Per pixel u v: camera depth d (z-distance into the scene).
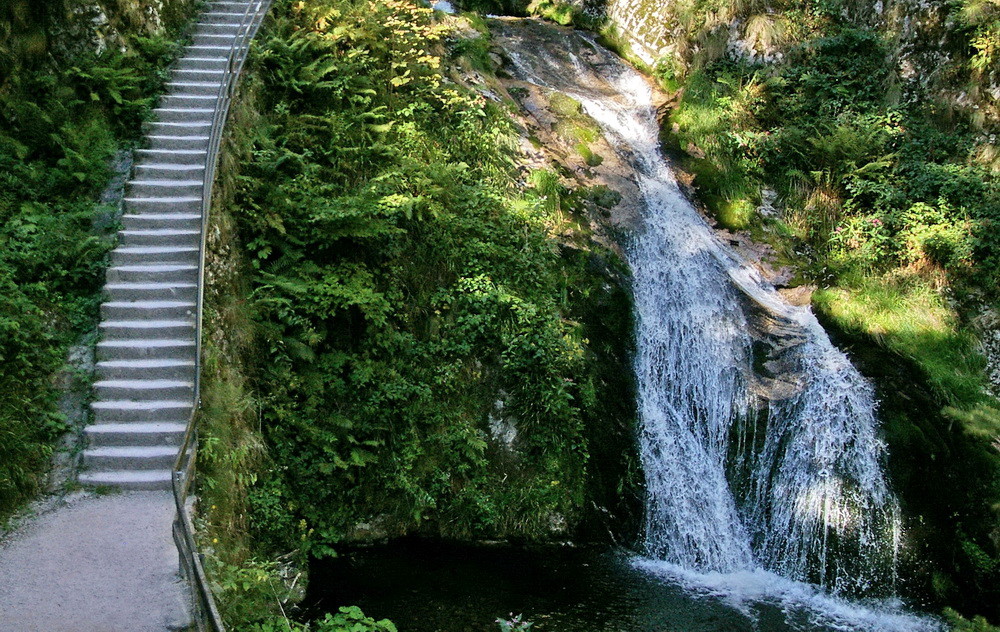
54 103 10.83
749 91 16.11
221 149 10.63
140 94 11.80
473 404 11.09
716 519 11.38
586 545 10.83
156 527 7.29
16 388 8.07
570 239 13.00
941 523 11.06
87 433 8.16
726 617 9.48
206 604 5.47
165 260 9.73
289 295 10.52
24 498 7.59
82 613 6.00
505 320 11.45
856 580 10.69
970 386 12.50
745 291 13.57
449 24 15.62
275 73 12.78
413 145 12.65
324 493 10.02
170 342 9.00
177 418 8.48
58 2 11.30
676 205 14.57
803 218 14.80
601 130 15.39
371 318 10.63
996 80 14.68
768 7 16.98
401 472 10.31
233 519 8.52
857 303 13.37
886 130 15.16
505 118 14.25
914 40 15.74
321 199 10.97
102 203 10.41
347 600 9.04
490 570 9.98
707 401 12.21
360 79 12.98
